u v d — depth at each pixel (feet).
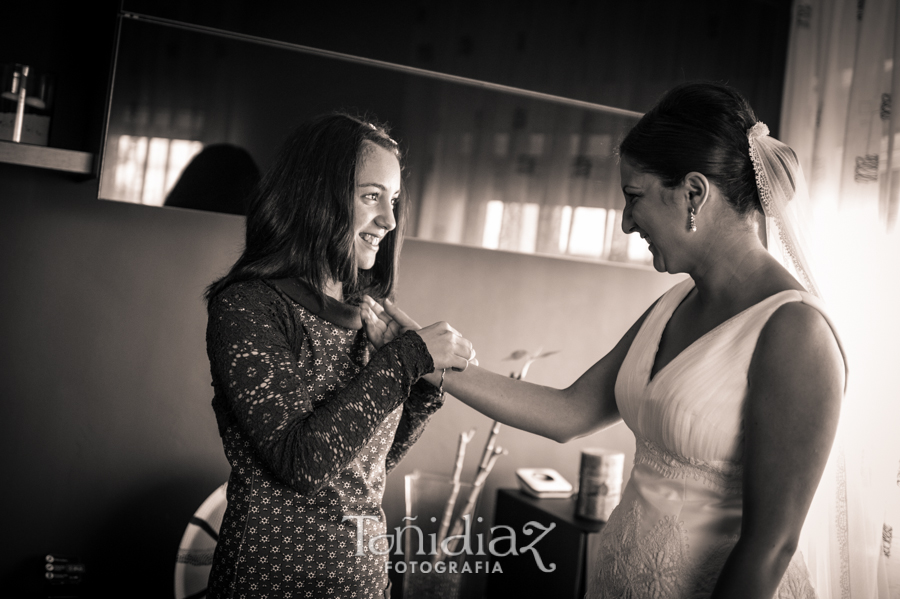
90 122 6.18
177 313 6.64
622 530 3.89
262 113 5.97
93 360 6.42
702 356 3.52
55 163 5.51
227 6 5.83
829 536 4.35
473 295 7.68
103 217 6.41
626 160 3.71
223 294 3.78
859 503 4.91
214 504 6.05
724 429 3.43
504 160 6.70
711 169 3.46
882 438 5.97
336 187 3.90
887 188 6.32
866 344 6.28
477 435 7.69
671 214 3.59
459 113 6.55
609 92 6.98
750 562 3.14
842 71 7.00
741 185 3.52
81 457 6.42
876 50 6.62
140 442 6.57
